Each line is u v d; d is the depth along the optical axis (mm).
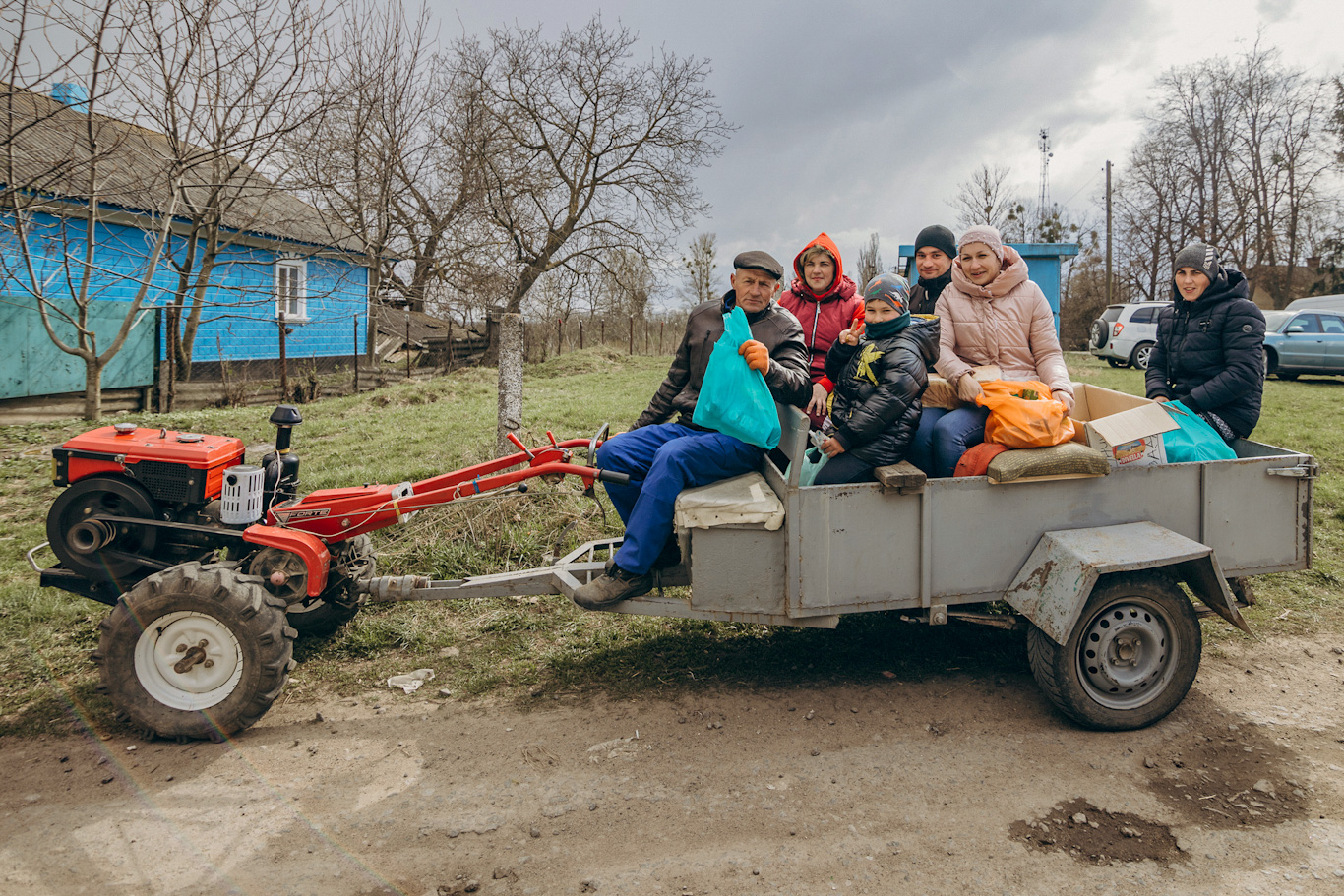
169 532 3979
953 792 3061
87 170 11320
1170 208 35969
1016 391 3607
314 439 9883
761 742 3480
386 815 2977
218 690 3490
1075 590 3266
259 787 3174
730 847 2768
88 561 3838
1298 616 4730
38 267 12883
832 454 3600
